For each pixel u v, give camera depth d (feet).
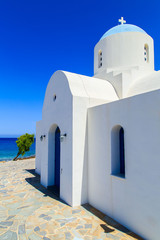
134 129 15.89
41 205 21.63
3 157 133.80
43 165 31.68
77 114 22.43
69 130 22.70
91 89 25.23
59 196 24.90
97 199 20.62
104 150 19.95
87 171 22.71
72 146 21.76
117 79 28.09
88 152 22.80
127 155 16.52
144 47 32.73
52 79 29.58
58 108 26.53
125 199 16.52
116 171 18.99
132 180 15.80
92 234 15.03
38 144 41.86
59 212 19.53
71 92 22.71
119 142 19.53
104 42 33.83
